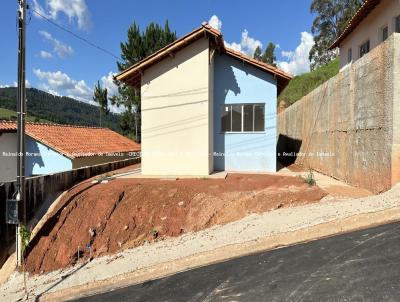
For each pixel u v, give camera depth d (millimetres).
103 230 8289
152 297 4469
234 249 5531
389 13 12250
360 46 15648
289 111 20062
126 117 29672
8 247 8641
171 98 11922
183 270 5234
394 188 6945
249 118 13094
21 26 7695
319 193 8414
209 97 11953
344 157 10195
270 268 4547
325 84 12320
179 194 9023
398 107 7047
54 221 8945
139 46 25969
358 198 7465
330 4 37312
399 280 3662
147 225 8125
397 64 7047
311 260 4551
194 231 7605
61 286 6320
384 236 4945
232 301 3854
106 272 6316
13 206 7602
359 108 8922
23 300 6137
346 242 4969
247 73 12984
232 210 7961
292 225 6090
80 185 11109
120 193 9375
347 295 3520
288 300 3629
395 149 7059
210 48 12000
